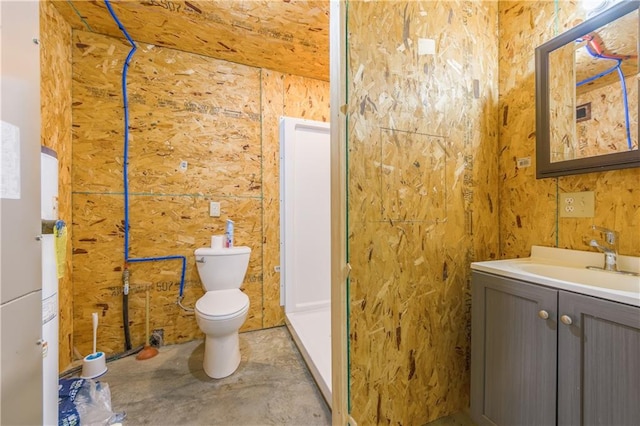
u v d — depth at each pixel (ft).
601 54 3.81
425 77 4.33
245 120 7.54
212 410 4.58
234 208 7.45
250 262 7.62
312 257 8.29
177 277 6.91
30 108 2.38
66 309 5.74
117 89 6.38
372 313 3.90
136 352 6.38
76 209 6.06
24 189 2.30
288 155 7.84
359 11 3.76
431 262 4.40
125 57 6.43
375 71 3.90
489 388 3.88
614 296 2.62
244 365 5.91
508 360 3.62
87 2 5.24
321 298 8.39
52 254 3.29
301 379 5.42
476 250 4.86
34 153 2.43
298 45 6.64
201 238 7.13
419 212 4.29
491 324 3.88
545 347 3.19
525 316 3.42
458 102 4.68
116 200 6.40
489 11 5.09
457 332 4.60
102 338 6.29
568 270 3.89
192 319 7.04
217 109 7.25
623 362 2.56
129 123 6.49
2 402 2.04
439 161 4.48
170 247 6.85
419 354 4.27
